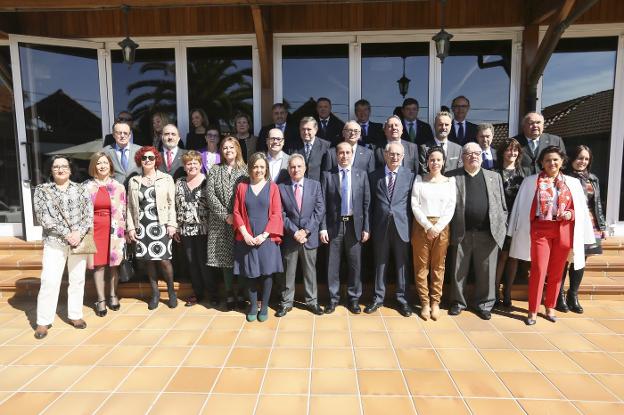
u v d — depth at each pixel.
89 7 3.82
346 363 2.84
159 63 4.92
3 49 4.93
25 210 4.83
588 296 3.98
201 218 3.73
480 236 3.55
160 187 3.66
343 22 4.64
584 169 3.71
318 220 3.58
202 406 2.38
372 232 3.70
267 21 4.57
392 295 4.05
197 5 3.83
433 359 2.89
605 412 2.32
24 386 2.59
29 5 3.77
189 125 4.97
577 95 4.80
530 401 2.42
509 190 3.72
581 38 4.70
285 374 2.70
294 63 4.82
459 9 4.56
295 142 4.07
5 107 5.25
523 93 4.63
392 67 4.79
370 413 2.31
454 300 3.71
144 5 3.83
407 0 3.86
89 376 2.70
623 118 4.75
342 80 4.82
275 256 3.47
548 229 3.44
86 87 4.91
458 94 4.79
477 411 2.33
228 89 4.90
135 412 2.33
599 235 3.73
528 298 3.78
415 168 3.90
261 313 3.55
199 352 3.00
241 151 4.10
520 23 4.53
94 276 3.65
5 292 4.14
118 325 3.47
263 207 3.41
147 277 4.27
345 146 3.52
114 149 4.14
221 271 4.22
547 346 3.08
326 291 4.09
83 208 3.36
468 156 3.48
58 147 4.91
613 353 2.98
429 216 3.49
